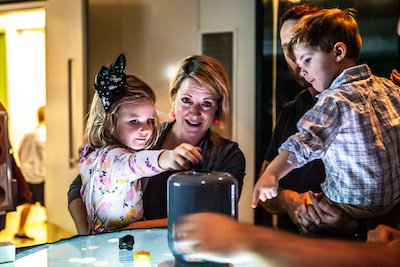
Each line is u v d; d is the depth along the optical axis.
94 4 2.28
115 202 1.09
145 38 2.22
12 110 4.36
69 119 2.34
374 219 0.99
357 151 0.92
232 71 2.08
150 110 1.19
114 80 1.13
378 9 1.65
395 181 0.95
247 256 0.37
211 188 0.56
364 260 0.31
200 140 1.38
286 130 1.57
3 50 4.36
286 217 1.45
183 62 1.35
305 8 1.49
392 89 1.03
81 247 0.79
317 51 1.05
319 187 1.45
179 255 0.57
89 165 1.13
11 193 0.94
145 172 0.92
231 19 2.07
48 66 2.49
